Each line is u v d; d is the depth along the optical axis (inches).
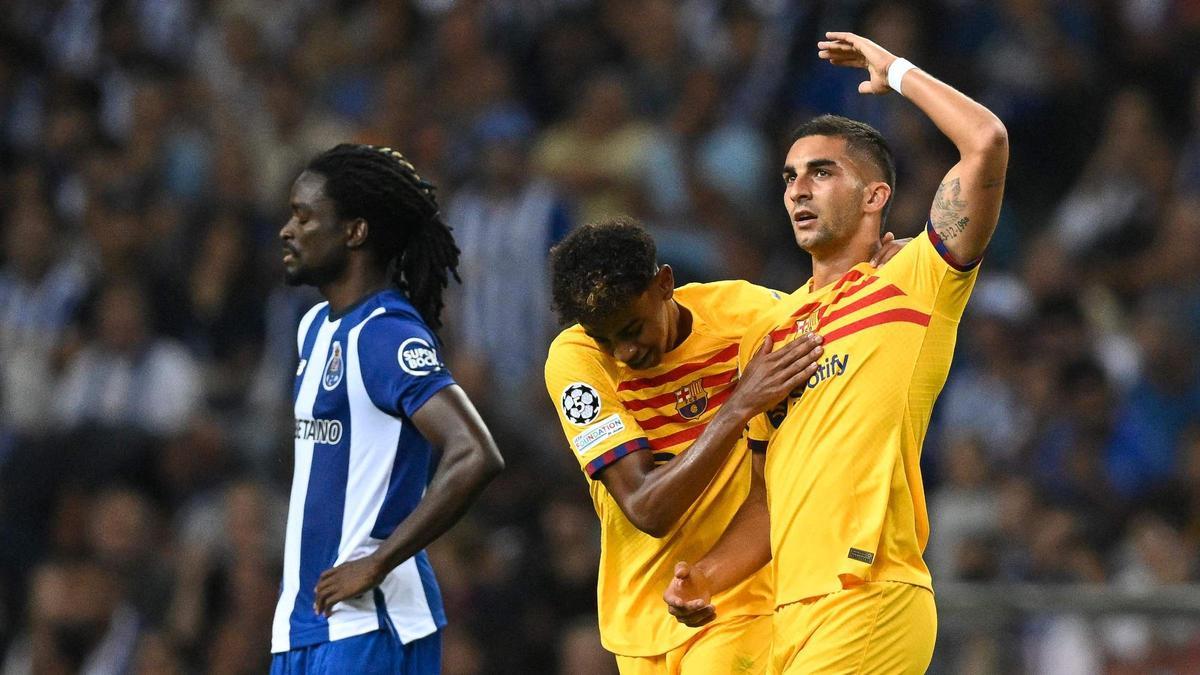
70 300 1717.5
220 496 1502.2
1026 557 1316.4
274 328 1637.6
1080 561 1309.1
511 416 1491.1
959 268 660.7
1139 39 1806.1
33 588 1480.1
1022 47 1763.0
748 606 719.1
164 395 1608.0
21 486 1535.4
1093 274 1647.4
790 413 681.6
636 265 677.3
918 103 668.1
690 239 1599.4
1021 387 1487.5
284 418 1565.0
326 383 692.1
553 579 1328.7
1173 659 1142.3
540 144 1756.9
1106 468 1450.5
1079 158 1731.1
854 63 708.7
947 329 668.7
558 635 1304.1
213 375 1648.6
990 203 649.6
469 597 1312.7
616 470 708.0
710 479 680.4
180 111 1934.1
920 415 668.7
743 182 1683.1
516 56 1902.1
